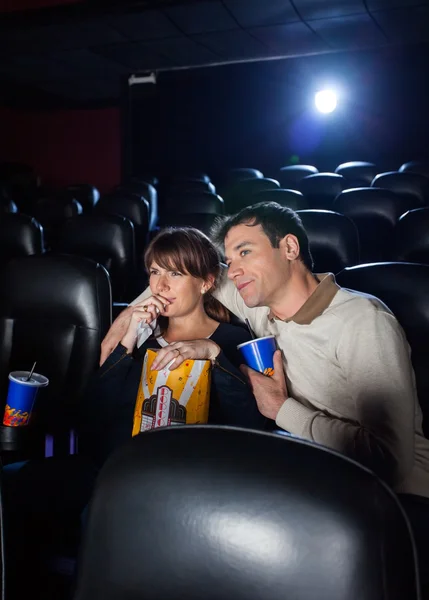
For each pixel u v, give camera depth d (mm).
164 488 677
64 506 1506
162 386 1375
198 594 657
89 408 1613
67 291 1934
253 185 5797
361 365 1352
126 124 10953
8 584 1414
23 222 3275
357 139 10656
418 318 1604
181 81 11445
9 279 2000
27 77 10820
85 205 6977
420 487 1385
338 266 2756
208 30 8289
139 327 1619
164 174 12031
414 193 5250
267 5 7312
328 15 7738
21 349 1990
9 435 1564
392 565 615
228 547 647
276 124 11109
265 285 1448
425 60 9836
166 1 7340
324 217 2799
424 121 10141
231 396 1441
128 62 9953
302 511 628
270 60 10469
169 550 668
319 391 1449
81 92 12062
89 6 7730
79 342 1925
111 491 699
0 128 12617
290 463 659
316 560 619
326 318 1418
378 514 619
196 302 1647
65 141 12828
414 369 1576
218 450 685
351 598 609
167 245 1589
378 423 1319
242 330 1672
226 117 11422
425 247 2652
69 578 1469
